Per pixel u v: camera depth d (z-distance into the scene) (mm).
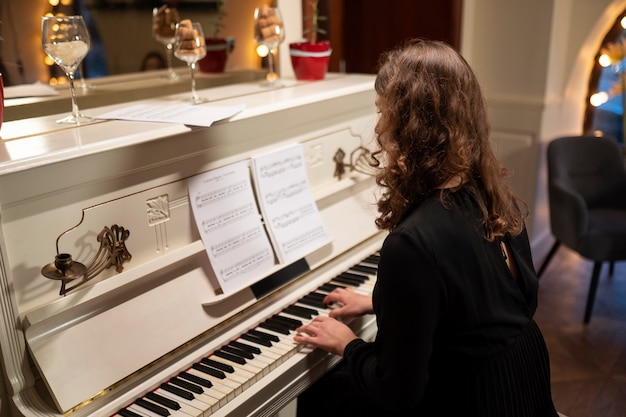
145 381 1360
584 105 3994
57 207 1209
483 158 1271
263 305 1663
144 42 1902
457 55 1250
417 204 1271
